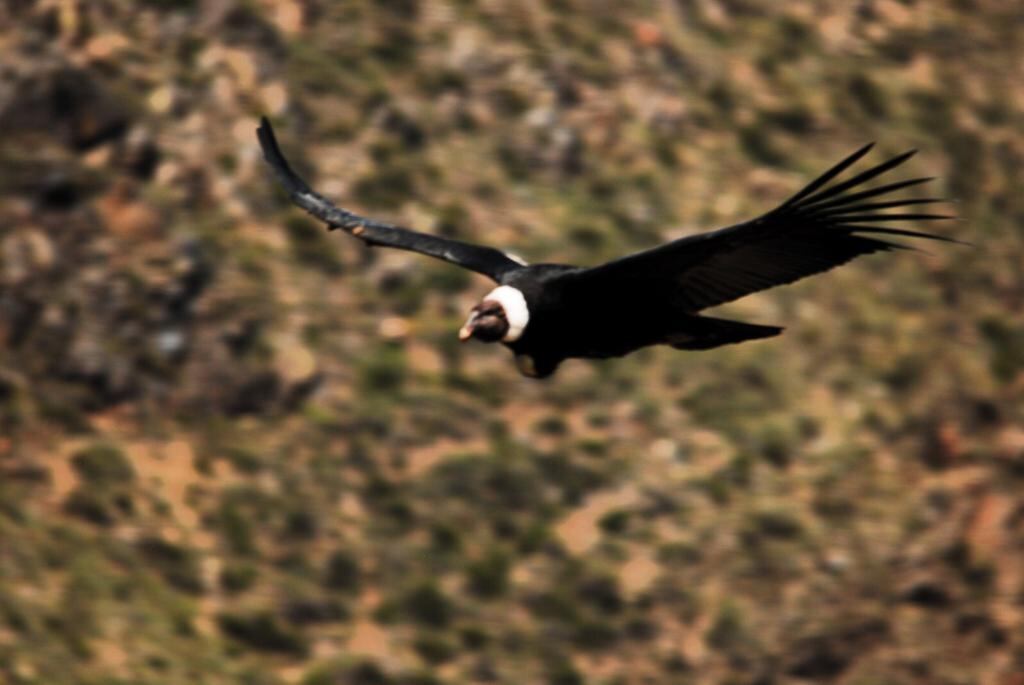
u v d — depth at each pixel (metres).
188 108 23.53
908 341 23.17
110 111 23.09
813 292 23.38
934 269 24.05
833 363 22.75
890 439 22.16
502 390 21.91
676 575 20.48
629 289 8.85
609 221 23.77
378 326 22.17
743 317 22.97
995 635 20.69
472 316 8.96
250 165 23.25
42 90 22.98
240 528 20.12
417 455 21.20
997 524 21.55
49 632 18.03
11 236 21.78
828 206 8.22
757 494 21.30
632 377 22.19
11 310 21.20
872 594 20.70
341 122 23.98
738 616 20.25
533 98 24.77
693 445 21.64
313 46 24.61
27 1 23.78
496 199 23.77
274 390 21.50
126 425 20.84
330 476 20.84
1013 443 22.44
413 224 23.25
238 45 24.27
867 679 20.19
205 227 22.53
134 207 22.53
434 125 24.30
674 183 24.38
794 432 21.95
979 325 23.67
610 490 21.17
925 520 21.36
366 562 20.20
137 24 24.16
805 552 20.83
